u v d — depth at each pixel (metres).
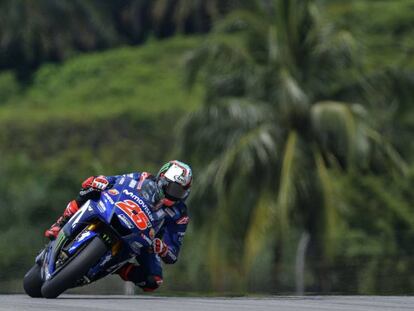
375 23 126.25
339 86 76.44
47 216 98.88
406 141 82.62
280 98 73.75
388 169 77.69
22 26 149.25
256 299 21.42
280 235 70.25
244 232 73.25
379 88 77.12
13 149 115.75
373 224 90.25
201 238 73.19
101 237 22.95
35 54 151.88
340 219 73.69
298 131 74.44
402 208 91.81
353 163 73.56
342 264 34.44
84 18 154.88
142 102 130.38
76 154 113.38
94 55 150.75
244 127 74.81
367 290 32.50
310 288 37.97
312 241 50.34
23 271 31.14
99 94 138.25
